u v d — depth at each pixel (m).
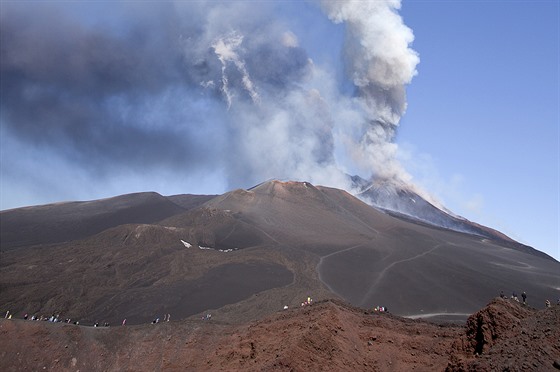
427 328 42.12
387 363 37.81
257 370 36.09
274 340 41.03
